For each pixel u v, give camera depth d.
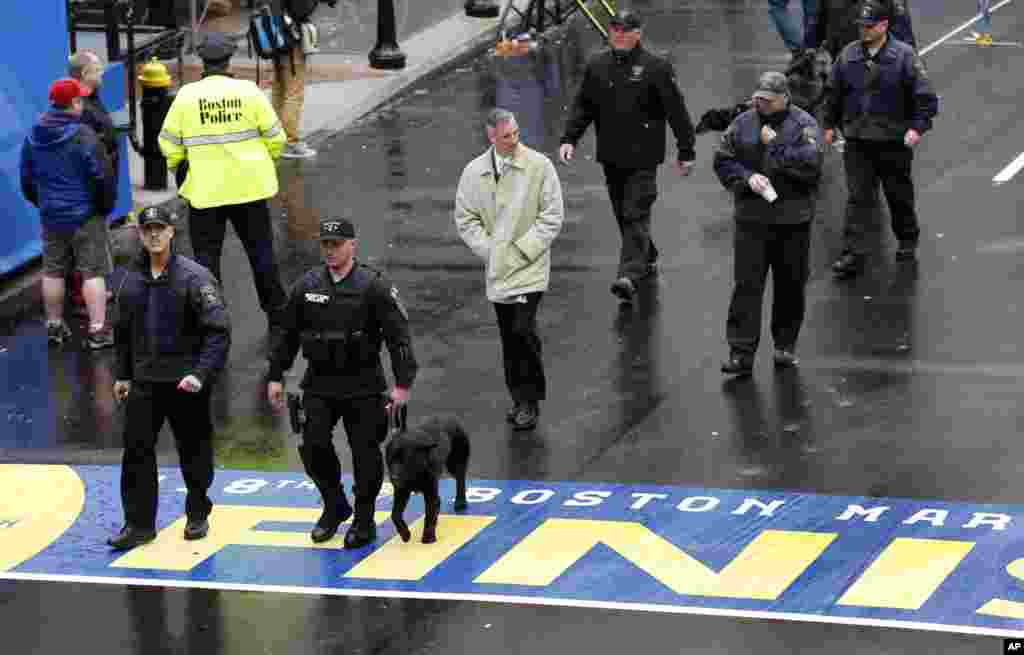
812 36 77.88
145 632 35.88
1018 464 42.94
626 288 55.94
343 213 68.50
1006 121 79.12
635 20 55.16
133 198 70.31
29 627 36.28
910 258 59.97
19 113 61.12
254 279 55.25
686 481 42.69
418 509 41.62
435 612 36.16
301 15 75.81
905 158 58.09
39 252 62.19
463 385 50.06
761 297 49.53
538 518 40.75
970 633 34.38
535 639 34.81
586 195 70.19
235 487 43.50
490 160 45.50
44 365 53.22
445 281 59.97
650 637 34.69
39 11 62.12
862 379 49.19
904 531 39.28
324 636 35.31
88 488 43.97
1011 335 52.22
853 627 34.78
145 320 39.38
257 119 53.94
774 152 48.28
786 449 44.50
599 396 48.81
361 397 39.16
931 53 94.00
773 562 37.88
